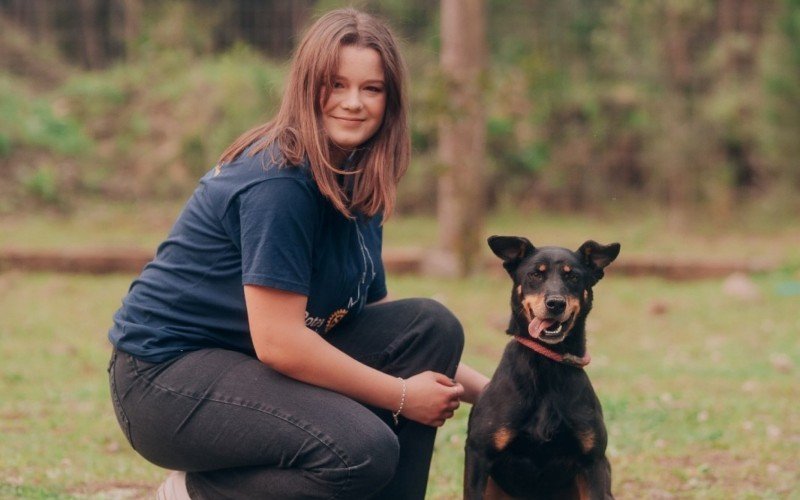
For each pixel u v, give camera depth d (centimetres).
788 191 1501
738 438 572
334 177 359
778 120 1478
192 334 366
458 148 1095
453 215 1105
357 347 403
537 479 411
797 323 916
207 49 1717
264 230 348
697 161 1511
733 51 1596
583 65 1630
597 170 1583
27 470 496
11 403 626
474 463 404
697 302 1013
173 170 1491
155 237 1267
